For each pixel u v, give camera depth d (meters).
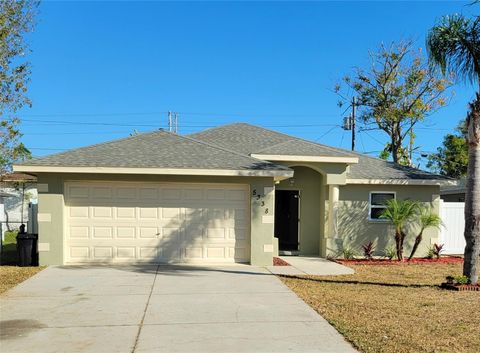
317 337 6.53
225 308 8.11
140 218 12.88
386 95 29.78
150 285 10.02
